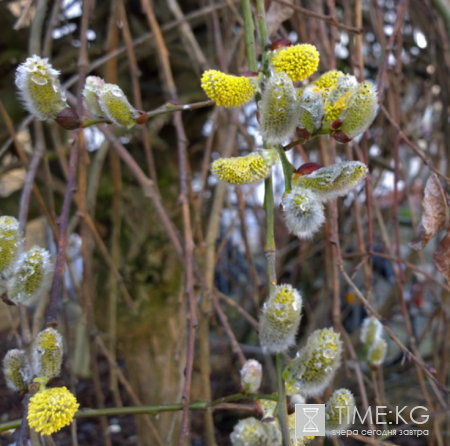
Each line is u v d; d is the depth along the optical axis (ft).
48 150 2.39
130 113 0.91
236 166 0.85
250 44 1.11
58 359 0.83
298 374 0.82
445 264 1.13
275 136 0.87
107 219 2.32
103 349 1.54
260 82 0.96
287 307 0.80
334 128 0.86
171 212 2.36
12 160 2.54
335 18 1.38
